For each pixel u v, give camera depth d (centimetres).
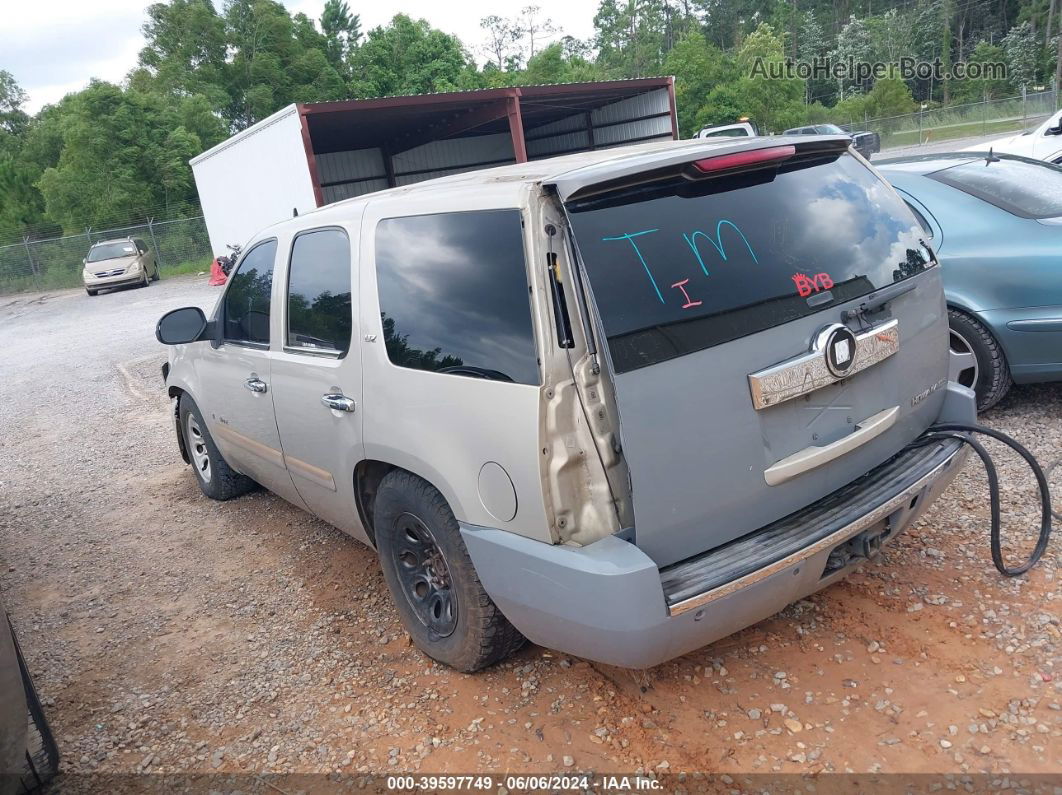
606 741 282
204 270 3200
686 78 4741
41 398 1067
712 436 250
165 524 551
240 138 1702
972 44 7869
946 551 367
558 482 251
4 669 238
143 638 403
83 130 4059
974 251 479
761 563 252
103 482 667
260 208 1723
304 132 1490
